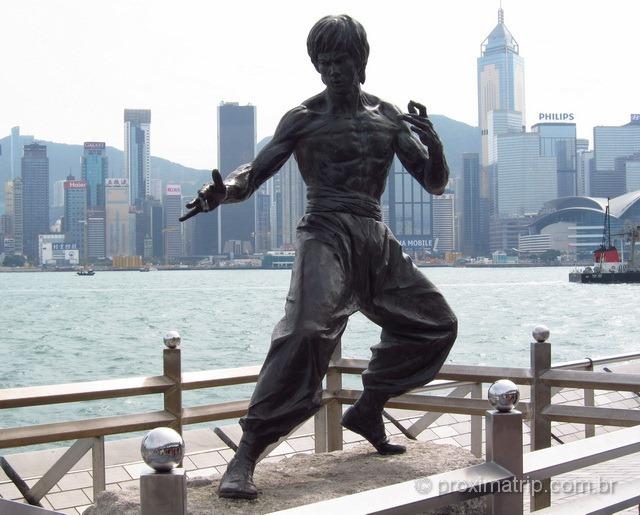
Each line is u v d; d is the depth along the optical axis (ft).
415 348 17.10
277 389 14.65
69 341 113.39
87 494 20.42
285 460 17.22
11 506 8.75
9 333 128.26
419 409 20.81
